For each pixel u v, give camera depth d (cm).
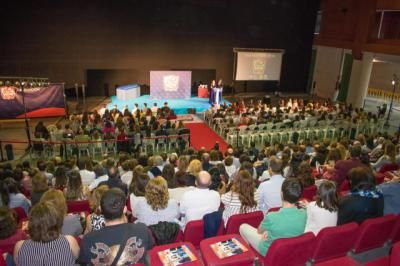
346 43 2266
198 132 1656
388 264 363
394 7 1908
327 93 2509
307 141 1203
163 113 1559
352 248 438
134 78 2217
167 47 2223
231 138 1460
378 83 2870
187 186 603
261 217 458
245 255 356
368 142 1144
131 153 1314
